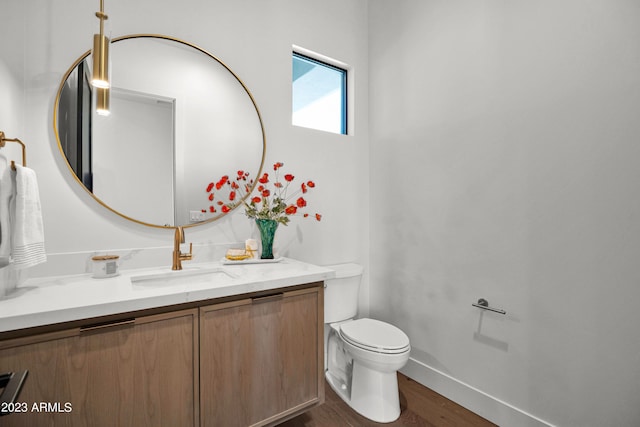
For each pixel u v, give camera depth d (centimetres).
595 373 132
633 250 122
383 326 188
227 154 181
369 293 250
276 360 135
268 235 178
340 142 234
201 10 175
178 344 112
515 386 158
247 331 127
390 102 231
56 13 139
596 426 131
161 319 108
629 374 123
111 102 150
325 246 225
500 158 165
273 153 201
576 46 137
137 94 156
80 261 141
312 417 171
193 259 170
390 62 231
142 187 156
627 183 123
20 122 129
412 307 214
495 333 167
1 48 124
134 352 104
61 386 93
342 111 249
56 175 138
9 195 107
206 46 176
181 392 112
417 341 211
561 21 142
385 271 235
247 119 188
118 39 150
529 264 153
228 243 182
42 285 120
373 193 246
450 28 190
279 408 136
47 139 136
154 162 159
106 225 149
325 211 226
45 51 136
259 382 130
